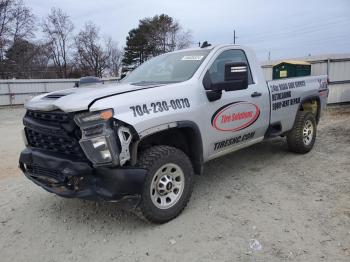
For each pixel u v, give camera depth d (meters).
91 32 59.78
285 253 3.26
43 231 3.96
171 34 63.56
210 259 3.24
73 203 4.67
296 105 6.07
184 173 4.02
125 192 3.45
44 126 3.72
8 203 4.80
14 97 26.91
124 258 3.34
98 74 60.97
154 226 3.90
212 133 4.42
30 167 4.07
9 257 3.47
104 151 3.33
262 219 3.95
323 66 14.34
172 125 3.81
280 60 15.97
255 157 6.44
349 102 14.12
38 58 53.31
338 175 5.28
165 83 4.23
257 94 5.12
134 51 64.38
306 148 6.43
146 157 3.67
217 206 4.36
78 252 3.50
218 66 4.72
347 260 3.10
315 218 3.91
